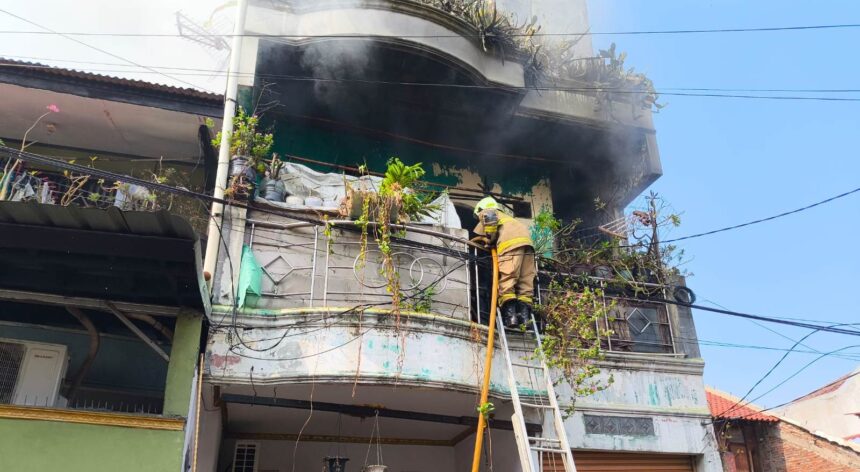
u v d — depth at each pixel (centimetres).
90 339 775
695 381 1040
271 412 920
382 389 804
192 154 1148
